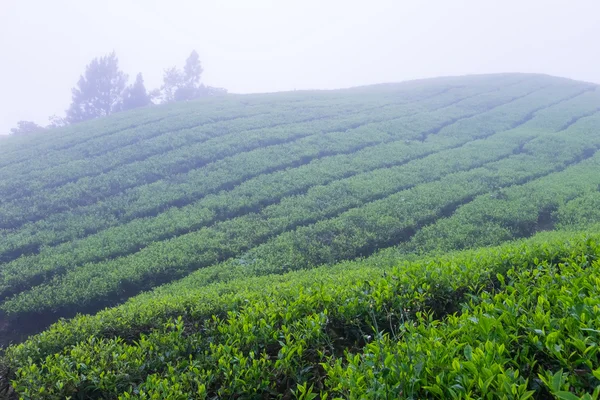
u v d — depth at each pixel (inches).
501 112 1871.3
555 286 221.3
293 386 215.5
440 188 1003.3
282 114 1857.8
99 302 690.8
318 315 255.8
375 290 276.1
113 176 1211.2
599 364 147.3
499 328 173.5
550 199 885.2
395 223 822.5
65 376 241.1
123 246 834.8
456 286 272.4
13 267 769.6
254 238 833.5
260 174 1195.9
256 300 336.2
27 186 1175.6
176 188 1120.2
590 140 1393.9
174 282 694.5
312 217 897.5
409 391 150.5
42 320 663.1
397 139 1505.9
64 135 1764.3
